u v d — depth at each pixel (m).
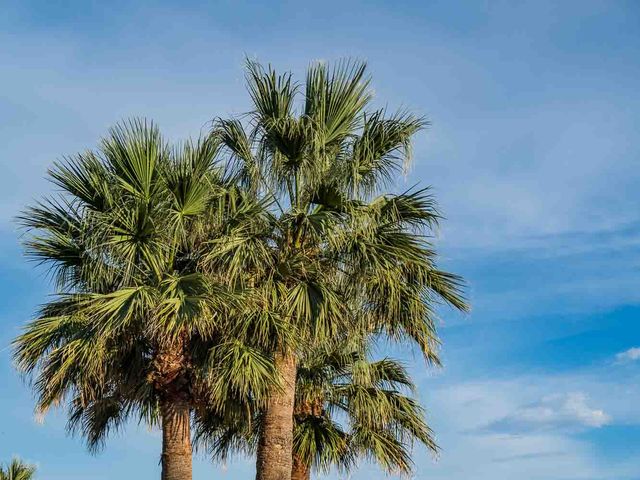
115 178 13.40
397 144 14.50
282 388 13.38
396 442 17.03
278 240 13.97
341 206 13.91
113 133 13.33
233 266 13.05
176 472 13.37
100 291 13.83
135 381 14.02
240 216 13.66
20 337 13.31
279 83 14.03
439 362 14.34
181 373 13.53
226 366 12.88
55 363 13.22
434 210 14.07
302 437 16.52
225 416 14.85
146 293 12.60
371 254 13.45
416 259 13.62
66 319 13.43
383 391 17.09
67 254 14.05
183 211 13.39
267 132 13.93
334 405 17.14
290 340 13.05
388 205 14.15
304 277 13.62
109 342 13.38
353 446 16.94
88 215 13.26
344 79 14.16
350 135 14.44
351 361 16.77
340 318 13.39
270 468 13.49
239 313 13.12
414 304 13.97
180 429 13.53
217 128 14.58
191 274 12.96
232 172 14.32
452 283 14.19
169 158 13.56
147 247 13.09
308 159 13.77
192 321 12.44
